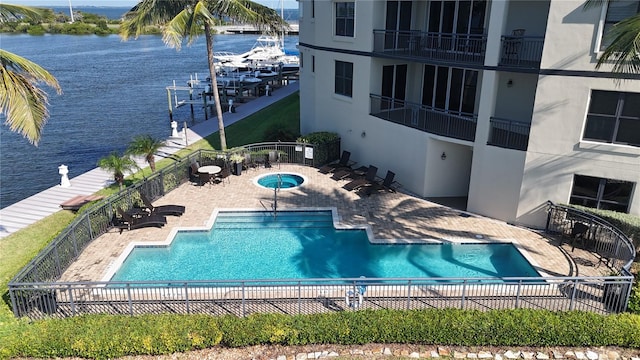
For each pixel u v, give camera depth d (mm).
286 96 46969
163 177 20391
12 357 10719
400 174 21719
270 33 24734
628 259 14195
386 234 17062
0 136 35531
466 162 20172
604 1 14109
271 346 11234
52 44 117438
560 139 16109
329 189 21281
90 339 10703
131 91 55562
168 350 10945
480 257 15859
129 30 22328
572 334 10984
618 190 15977
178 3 22188
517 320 11188
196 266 15398
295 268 15297
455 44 21609
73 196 21109
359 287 12508
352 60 22875
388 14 21766
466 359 10844
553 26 15094
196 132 32469
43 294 12047
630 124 15148
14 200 23781
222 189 21359
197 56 99125
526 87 19031
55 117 41688
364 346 11242
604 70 14805
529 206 17344
